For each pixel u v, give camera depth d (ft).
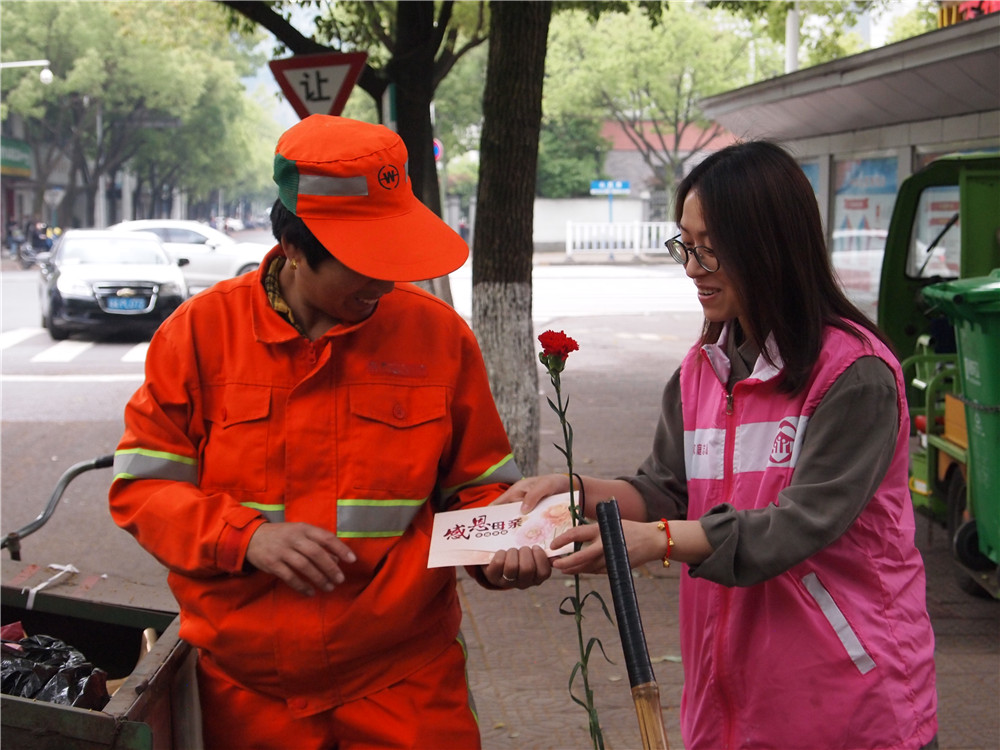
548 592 17.83
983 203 19.90
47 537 21.31
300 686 6.81
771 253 6.48
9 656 8.51
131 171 184.65
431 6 30.55
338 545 6.38
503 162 21.20
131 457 6.77
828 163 46.26
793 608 6.56
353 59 22.63
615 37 116.47
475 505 7.22
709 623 6.93
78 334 52.37
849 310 6.75
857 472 6.30
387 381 6.84
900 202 23.53
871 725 6.45
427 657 7.11
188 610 6.94
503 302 21.79
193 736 7.16
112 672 9.91
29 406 34.81
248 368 6.77
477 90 120.06
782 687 6.56
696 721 7.08
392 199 6.49
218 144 176.14
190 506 6.53
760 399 6.77
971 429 16.22
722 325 7.27
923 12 67.87
